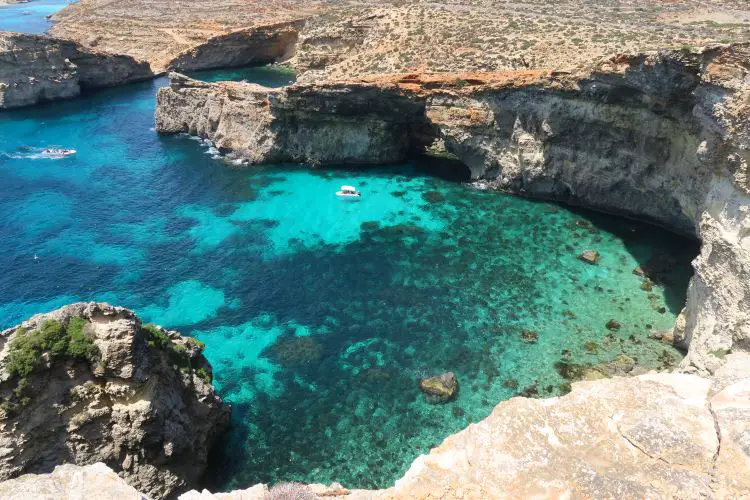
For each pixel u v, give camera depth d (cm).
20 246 5022
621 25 6800
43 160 7038
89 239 5162
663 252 4672
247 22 13762
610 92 4588
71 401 2488
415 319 3994
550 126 5306
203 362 3222
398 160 7038
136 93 10600
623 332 3756
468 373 3450
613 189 5244
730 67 3030
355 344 3753
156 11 15188
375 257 4838
